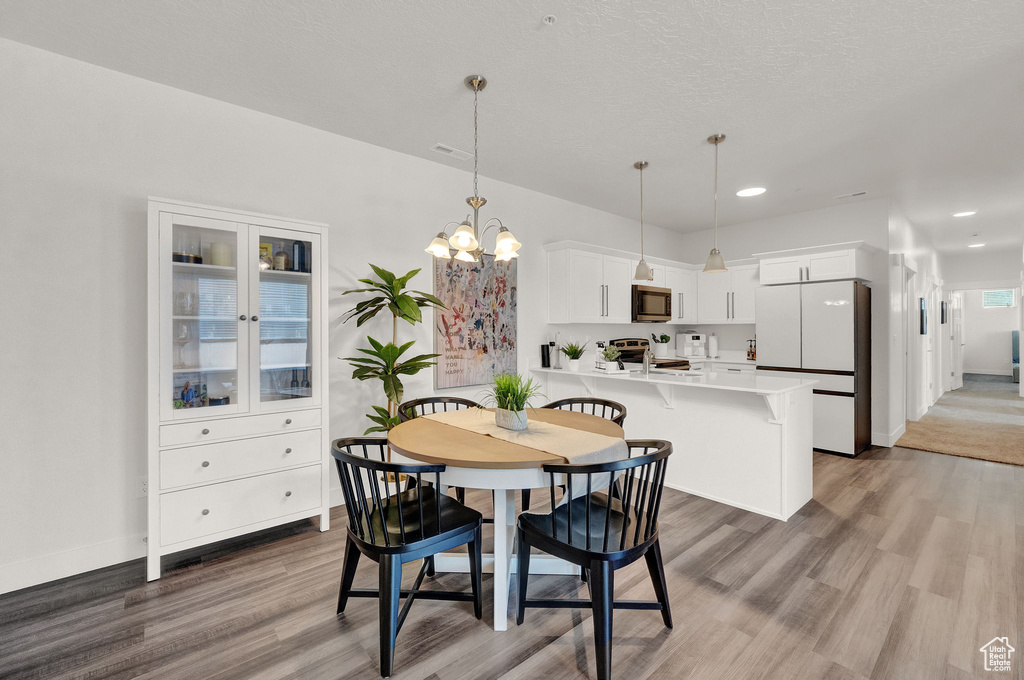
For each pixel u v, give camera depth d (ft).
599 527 6.08
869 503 10.56
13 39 7.14
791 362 15.29
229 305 8.11
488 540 8.84
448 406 12.45
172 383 7.55
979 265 27.22
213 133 8.96
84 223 7.72
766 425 9.86
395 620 5.49
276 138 9.70
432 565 7.66
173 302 7.59
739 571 7.66
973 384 31.42
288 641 6.00
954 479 12.17
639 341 18.02
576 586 7.34
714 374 12.32
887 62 7.61
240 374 8.16
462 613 6.64
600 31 6.86
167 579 7.48
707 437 10.87
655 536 6.00
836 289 14.28
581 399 9.85
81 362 7.70
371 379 11.06
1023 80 8.13
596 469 5.24
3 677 5.37
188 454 7.69
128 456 8.12
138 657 5.70
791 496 9.88
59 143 7.52
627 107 9.18
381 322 11.25
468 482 6.16
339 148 10.56
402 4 6.32
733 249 19.26
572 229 15.85
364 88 8.55
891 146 11.05
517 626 6.35
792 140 10.72
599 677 5.20
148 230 7.34
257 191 9.46
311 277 8.96
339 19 6.64
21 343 7.23
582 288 14.76
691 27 6.75
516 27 6.79
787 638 6.01
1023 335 25.80
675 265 18.75
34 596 6.99
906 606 6.66
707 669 5.48
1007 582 7.23
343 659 5.69
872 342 15.52
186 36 7.06
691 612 6.58
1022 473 12.62
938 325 25.76
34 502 7.34
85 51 7.45
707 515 9.93
